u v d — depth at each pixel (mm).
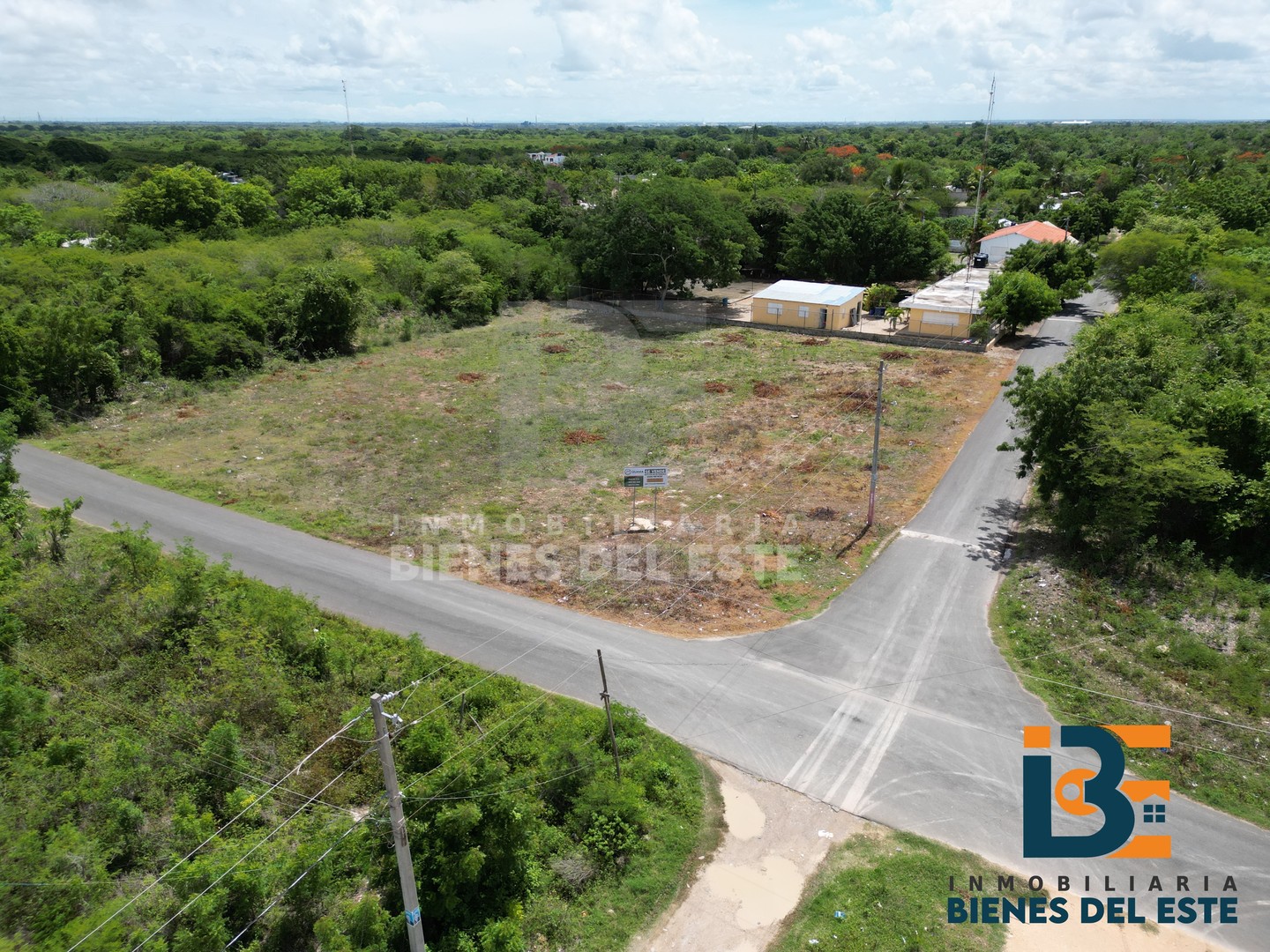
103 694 13484
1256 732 13695
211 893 9133
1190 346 26156
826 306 43438
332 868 10023
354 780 12328
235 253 45656
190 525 21547
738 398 32688
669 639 16797
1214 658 15336
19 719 11812
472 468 25422
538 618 17531
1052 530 21172
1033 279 40656
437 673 15047
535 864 11133
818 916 10641
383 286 45656
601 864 11391
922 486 24562
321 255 47719
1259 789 12633
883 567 19781
